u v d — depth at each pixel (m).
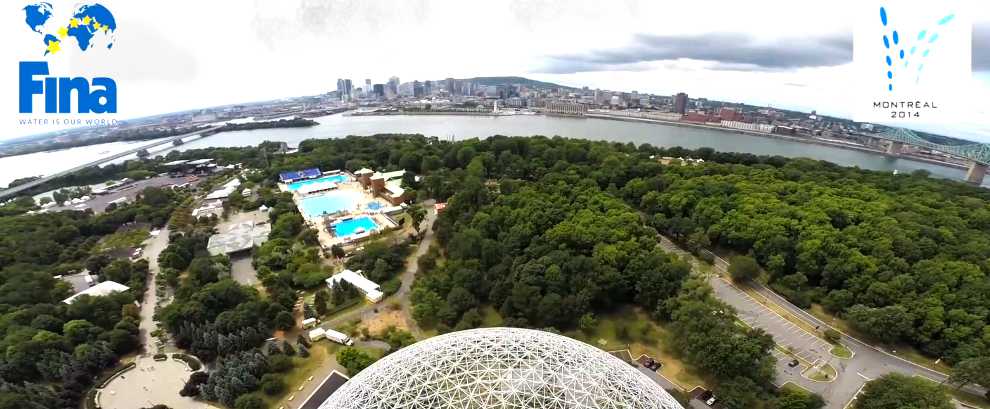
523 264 133.88
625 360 107.69
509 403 62.12
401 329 123.44
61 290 136.88
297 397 99.81
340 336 117.25
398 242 172.25
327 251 167.88
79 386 101.50
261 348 115.69
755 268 134.88
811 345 111.62
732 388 91.50
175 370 109.06
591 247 144.25
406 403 63.31
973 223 152.50
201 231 186.50
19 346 103.38
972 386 96.81
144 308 136.62
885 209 157.25
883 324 106.75
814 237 137.62
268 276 143.00
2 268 150.38
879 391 87.69
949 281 114.50
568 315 116.19
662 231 172.62
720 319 107.31
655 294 121.56
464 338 77.00
